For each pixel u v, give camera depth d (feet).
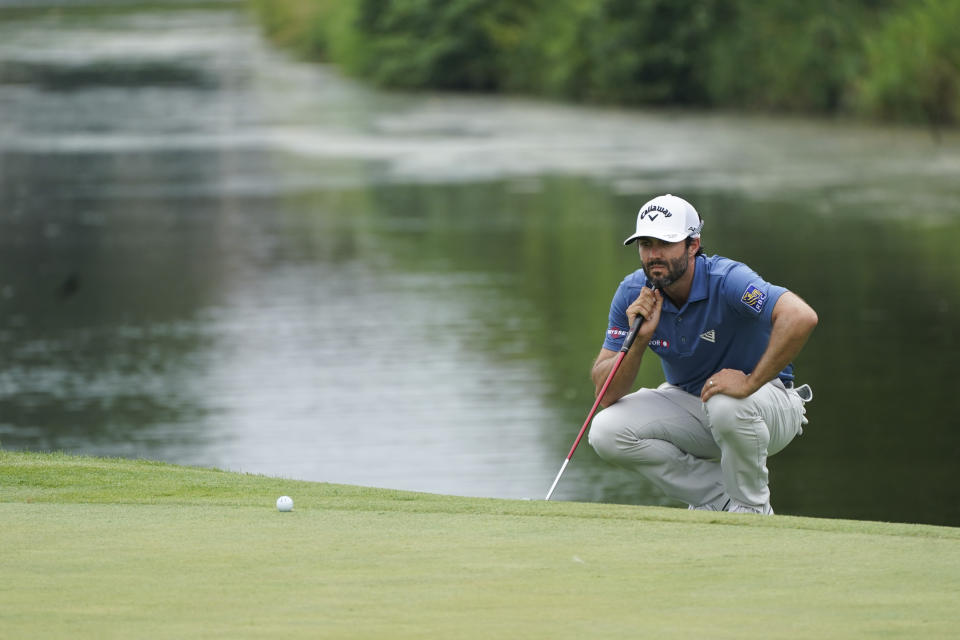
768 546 43.75
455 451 117.08
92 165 335.67
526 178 305.12
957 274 188.85
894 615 35.73
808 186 281.13
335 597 37.70
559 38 521.24
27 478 57.06
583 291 185.06
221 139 387.96
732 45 463.01
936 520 97.71
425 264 208.44
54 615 35.86
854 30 436.76
